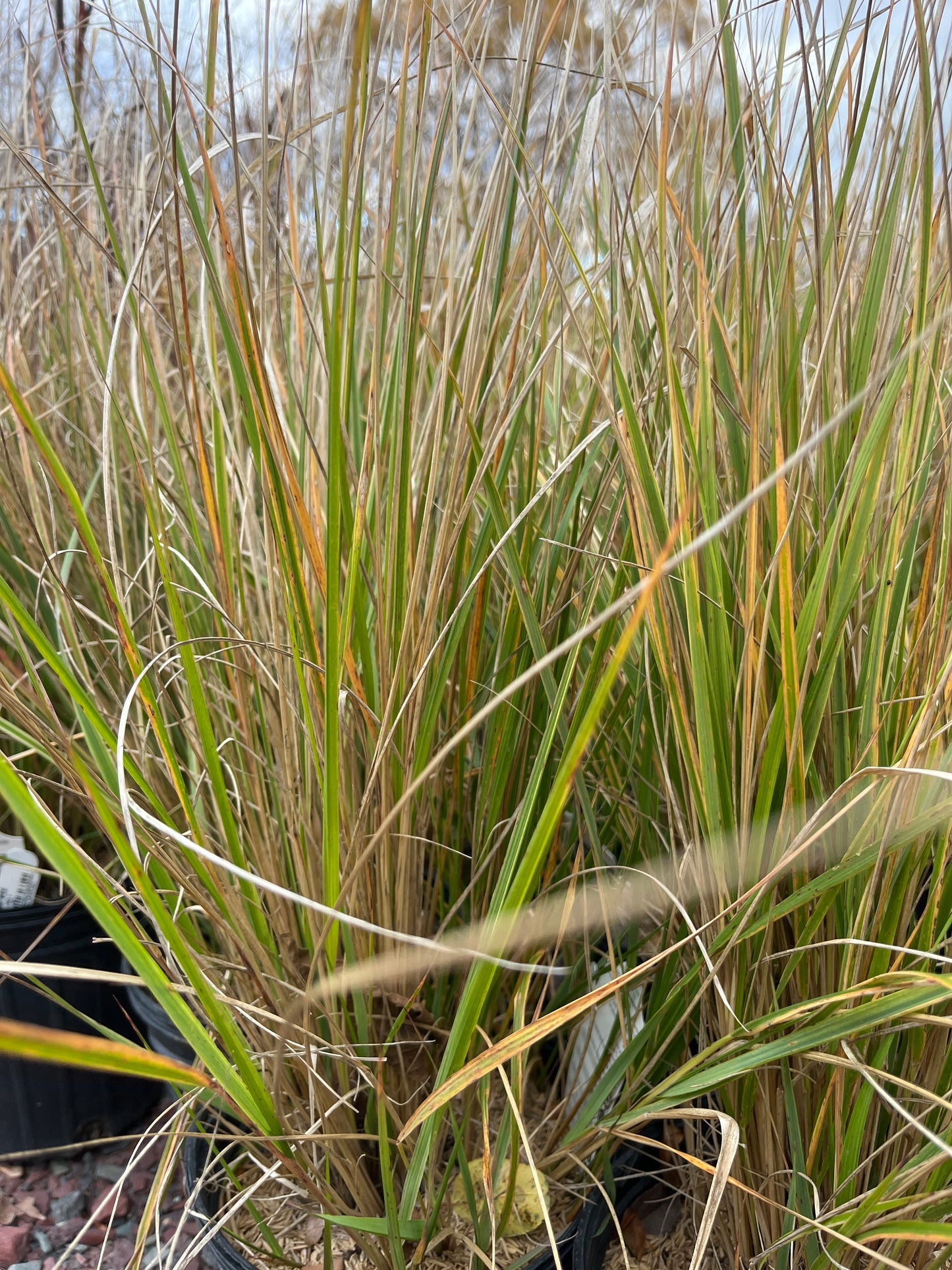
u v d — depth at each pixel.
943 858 0.59
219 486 0.79
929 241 0.56
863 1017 0.52
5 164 1.29
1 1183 1.19
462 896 0.74
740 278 0.67
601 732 0.87
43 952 1.15
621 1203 0.79
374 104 0.79
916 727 0.55
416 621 0.74
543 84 0.88
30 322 1.30
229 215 0.91
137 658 0.62
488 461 0.68
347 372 0.66
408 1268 0.69
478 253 0.74
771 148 0.61
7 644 1.11
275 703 0.89
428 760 0.77
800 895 0.56
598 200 0.78
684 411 0.59
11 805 0.37
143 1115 1.28
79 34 1.24
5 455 1.03
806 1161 0.67
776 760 0.59
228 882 0.71
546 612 0.81
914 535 0.62
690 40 0.81
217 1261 0.78
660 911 0.76
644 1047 0.77
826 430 0.26
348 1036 0.79
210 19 0.68
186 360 0.67
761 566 0.66
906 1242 0.63
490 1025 0.92
